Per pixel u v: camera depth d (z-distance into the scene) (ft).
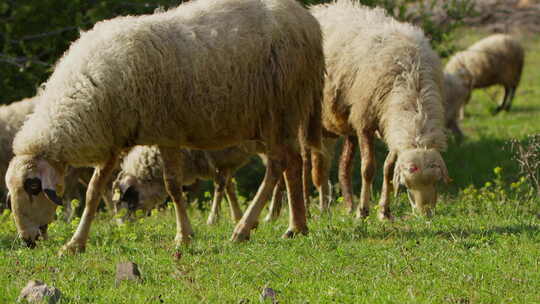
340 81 110.52
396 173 98.43
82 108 79.25
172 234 95.09
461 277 67.15
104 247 84.69
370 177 107.76
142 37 80.74
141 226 103.45
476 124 257.14
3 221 112.16
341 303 60.49
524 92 319.27
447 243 81.76
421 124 98.94
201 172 124.16
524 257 74.95
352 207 116.98
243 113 85.56
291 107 88.89
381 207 106.93
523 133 224.12
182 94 82.02
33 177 80.07
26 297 60.13
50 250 82.69
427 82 102.63
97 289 64.80
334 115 113.39
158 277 69.05
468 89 230.89
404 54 104.37
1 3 146.92
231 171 123.24
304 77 89.66
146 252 80.89
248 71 84.48
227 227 101.35
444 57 187.73
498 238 83.10
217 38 83.05
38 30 155.94
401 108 100.89
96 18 149.07
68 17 155.43
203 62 82.02
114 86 79.46
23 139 81.66
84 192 158.30
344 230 91.25
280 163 89.51
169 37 81.97
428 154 96.78
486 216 99.35
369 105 105.81
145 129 82.38
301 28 88.38
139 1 154.71
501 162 185.68
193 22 83.92
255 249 80.89
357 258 75.77
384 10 118.11
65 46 160.35
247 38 84.12
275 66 85.97
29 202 81.51
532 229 87.92
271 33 85.46
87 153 81.00
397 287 64.80
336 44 111.55
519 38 401.29
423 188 96.58
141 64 79.97
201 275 69.67
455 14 184.14
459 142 219.20
